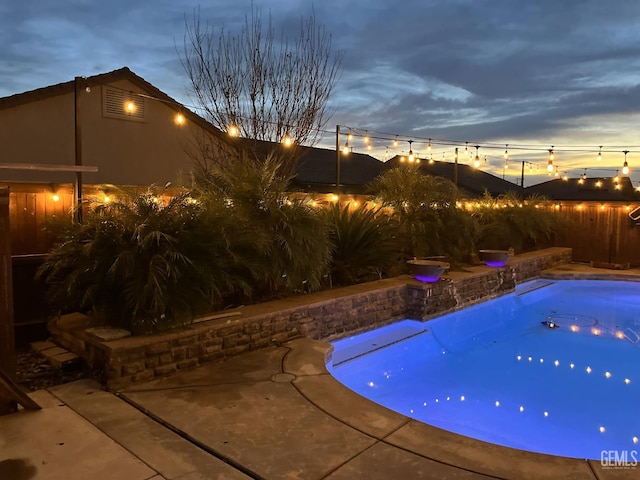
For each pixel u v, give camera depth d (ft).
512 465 8.64
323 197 25.50
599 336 22.88
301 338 16.87
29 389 12.32
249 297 18.26
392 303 21.72
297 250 17.53
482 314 26.16
